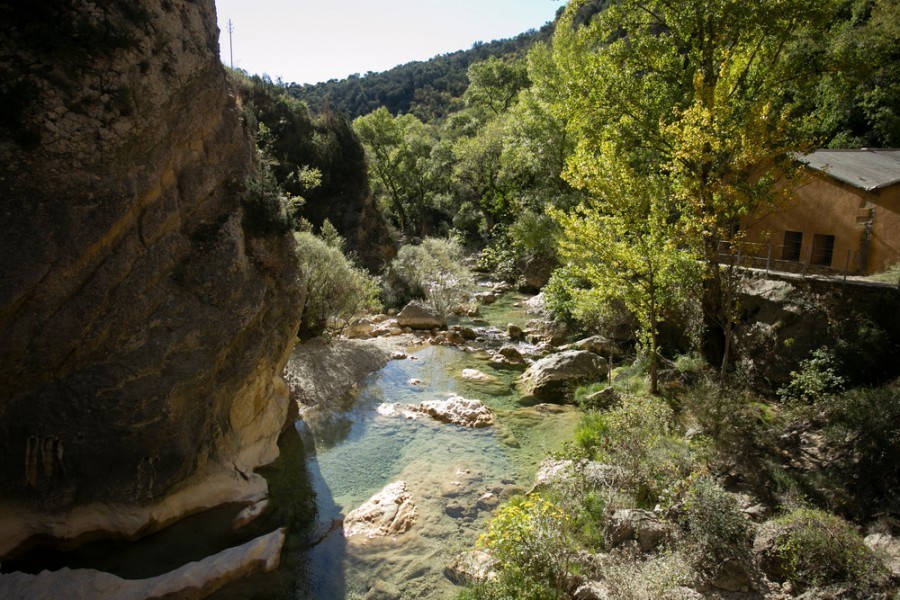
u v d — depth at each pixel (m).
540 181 37.25
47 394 9.32
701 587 8.38
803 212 19.91
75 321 9.35
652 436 11.92
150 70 10.53
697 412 13.20
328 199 39.31
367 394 18.69
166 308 10.73
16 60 8.84
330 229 29.44
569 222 16.66
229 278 11.78
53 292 9.17
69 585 8.24
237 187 13.16
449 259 33.47
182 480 10.65
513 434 15.54
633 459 11.27
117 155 9.91
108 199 9.77
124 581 8.52
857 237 18.17
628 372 18.36
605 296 17.69
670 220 18.47
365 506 11.58
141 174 10.46
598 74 17.56
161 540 10.07
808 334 15.01
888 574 7.94
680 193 14.57
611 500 10.49
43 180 9.12
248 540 10.32
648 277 15.90
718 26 15.35
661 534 9.40
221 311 11.56
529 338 25.33
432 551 10.24
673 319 19.62
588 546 9.66
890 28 25.42
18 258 8.74
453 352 23.70
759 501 10.38
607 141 17.03
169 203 11.18
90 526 9.63
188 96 11.82
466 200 56.25
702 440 12.36
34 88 8.95
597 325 21.80
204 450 11.20
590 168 16.23
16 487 9.20
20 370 8.99
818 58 16.08
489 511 11.57
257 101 38.94
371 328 26.17
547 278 35.25
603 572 8.49
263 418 13.85
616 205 15.83
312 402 17.47
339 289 22.73
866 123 29.47
